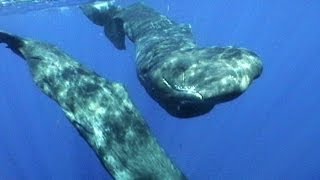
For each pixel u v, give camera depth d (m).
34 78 8.17
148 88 7.82
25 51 8.81
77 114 7.53
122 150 7.13
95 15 13.33
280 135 30.11
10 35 8.84
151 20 11.03
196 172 23.23
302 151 28.31
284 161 26.52
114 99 7.91
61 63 8.50
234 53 7.32
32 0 19.30
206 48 7.88
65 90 7.91
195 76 6.91
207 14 42.00
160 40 9.24
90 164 24.03
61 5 21.28
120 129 7.44
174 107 7.17
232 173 23.73
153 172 6.95
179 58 7.47
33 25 34.97
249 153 26.05
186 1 32.56
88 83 8.11
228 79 6.62
